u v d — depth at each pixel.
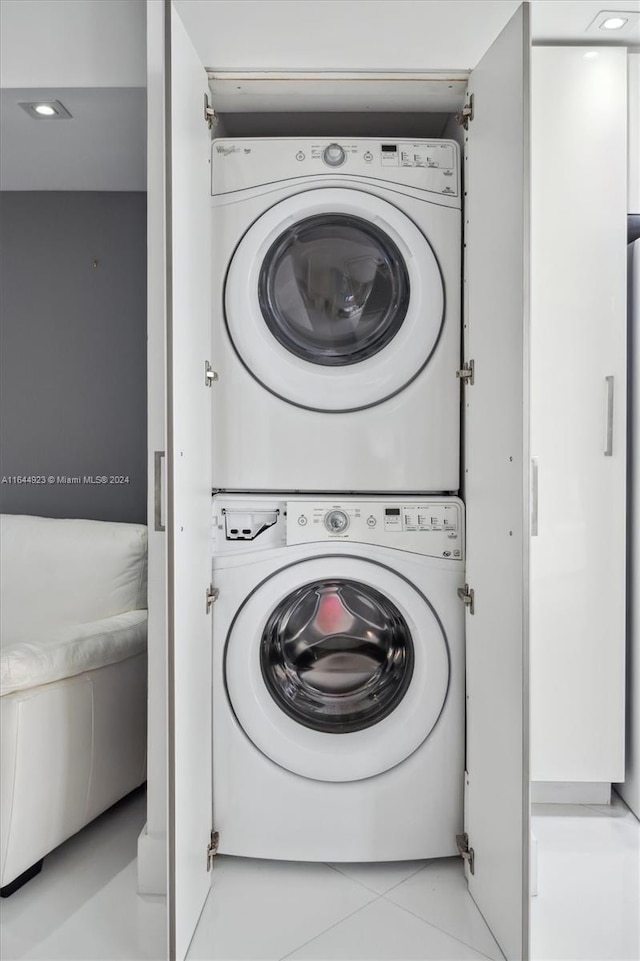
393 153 1.74
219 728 1.72
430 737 1.72
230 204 1.73
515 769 1.35
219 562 1.73
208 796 1.66
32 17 1.84
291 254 1.78
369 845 1.71
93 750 1.86
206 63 1.69
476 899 1.61
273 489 1.76
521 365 1.32
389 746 1.71
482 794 1.57
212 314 1.73
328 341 1.81
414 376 1.76
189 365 1.46
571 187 1.92
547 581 1.97
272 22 1.68
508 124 1.38
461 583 1.73
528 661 1.31
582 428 1.96
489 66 1.51
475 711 1.62
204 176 1.63
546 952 1.46
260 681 1.74
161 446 1.69
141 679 2.11
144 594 2.24
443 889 1.68
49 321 2.70
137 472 2.69
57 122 2.11
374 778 1.72
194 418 1.51
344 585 1.80
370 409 1.76
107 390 2.70
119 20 1.83
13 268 2.70
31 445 2.72
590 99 1.90
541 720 1.99
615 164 1.91
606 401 1.95
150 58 1.68
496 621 1.47
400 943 1.48
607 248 1.93
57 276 2.69
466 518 1.71
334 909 1.60
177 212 1.37
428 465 1.76
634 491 2.07
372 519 1.72
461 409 1.82
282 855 1.72
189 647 1.46
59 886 1.70
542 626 1.98
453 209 1.74
